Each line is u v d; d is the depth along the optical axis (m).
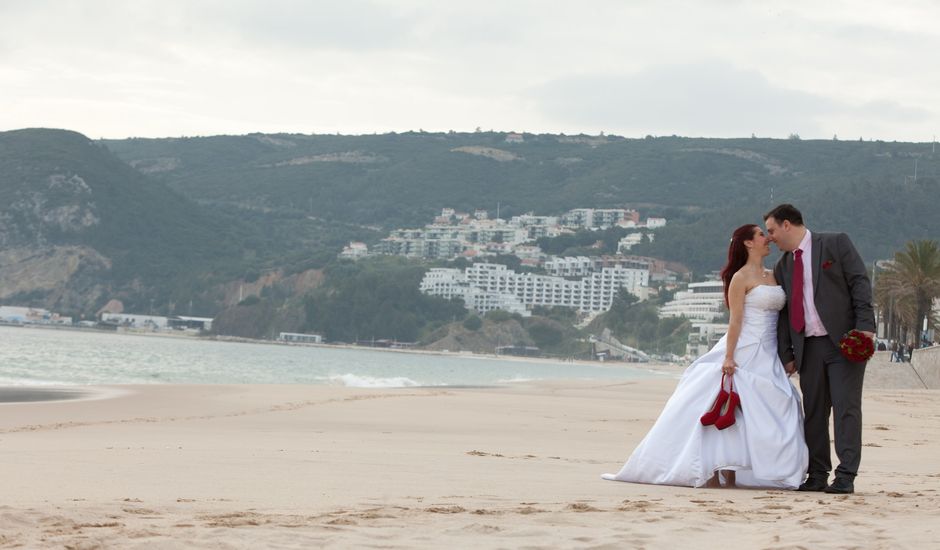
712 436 8.05
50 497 6.88
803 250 8.13
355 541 4.94
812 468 8.02
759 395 8.07
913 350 61.28
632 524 5.62
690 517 5.91
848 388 7.85
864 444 14.79
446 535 5.17
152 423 19.14
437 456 10.95
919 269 70.94
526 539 5.10
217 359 113.06
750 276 8.27
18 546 4.65
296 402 27.45
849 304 7.96
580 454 12.16
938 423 23.25
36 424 18.66
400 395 32.22
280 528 5.27
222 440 14.05
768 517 6.01
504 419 21.59
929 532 5.34
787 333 8.23
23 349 102.50
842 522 5.70
